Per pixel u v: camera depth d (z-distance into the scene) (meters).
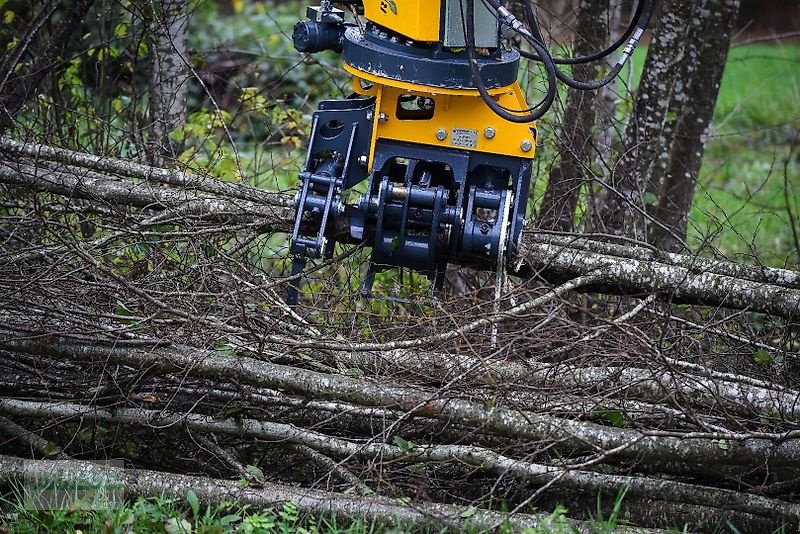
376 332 7.32
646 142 9.44
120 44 11.82
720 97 20.23
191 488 6.31
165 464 7.07
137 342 6.51
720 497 6.36
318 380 6.43
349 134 7.40
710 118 10.45
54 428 7.06
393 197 7.14
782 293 7.44
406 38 7.03
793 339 7.95
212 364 6.48
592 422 6.83
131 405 6.75
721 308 8.03
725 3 10.14
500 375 6.84
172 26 10.38
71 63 10.34
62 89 10.30
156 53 9.80
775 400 6.75
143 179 8.50
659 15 9.81
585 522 6.11
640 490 6.41
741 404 6.78
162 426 6.61
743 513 6.38
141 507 6.03
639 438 6.23
